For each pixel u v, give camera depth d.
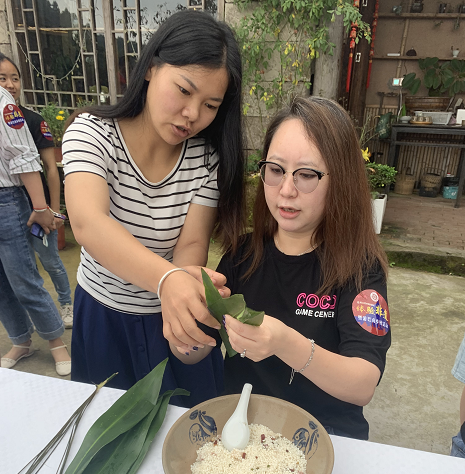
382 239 3.97
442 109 5.62
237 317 0.71
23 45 4.39
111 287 1.19
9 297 2.07
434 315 2.80
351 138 0.92
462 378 1.09
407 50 5.72
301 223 0.95
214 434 0.80
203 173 1.18
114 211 1.13
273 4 3.56
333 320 1.01
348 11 3.46
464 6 5.39
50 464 0.75
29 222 1.94
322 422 1.04
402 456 0.78
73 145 0.99
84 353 1.35
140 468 0.75
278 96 3.85
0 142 1.77
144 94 1.03
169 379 1.25
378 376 0.86
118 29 4.11
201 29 0.89
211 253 3.53
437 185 5.68
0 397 0.90
